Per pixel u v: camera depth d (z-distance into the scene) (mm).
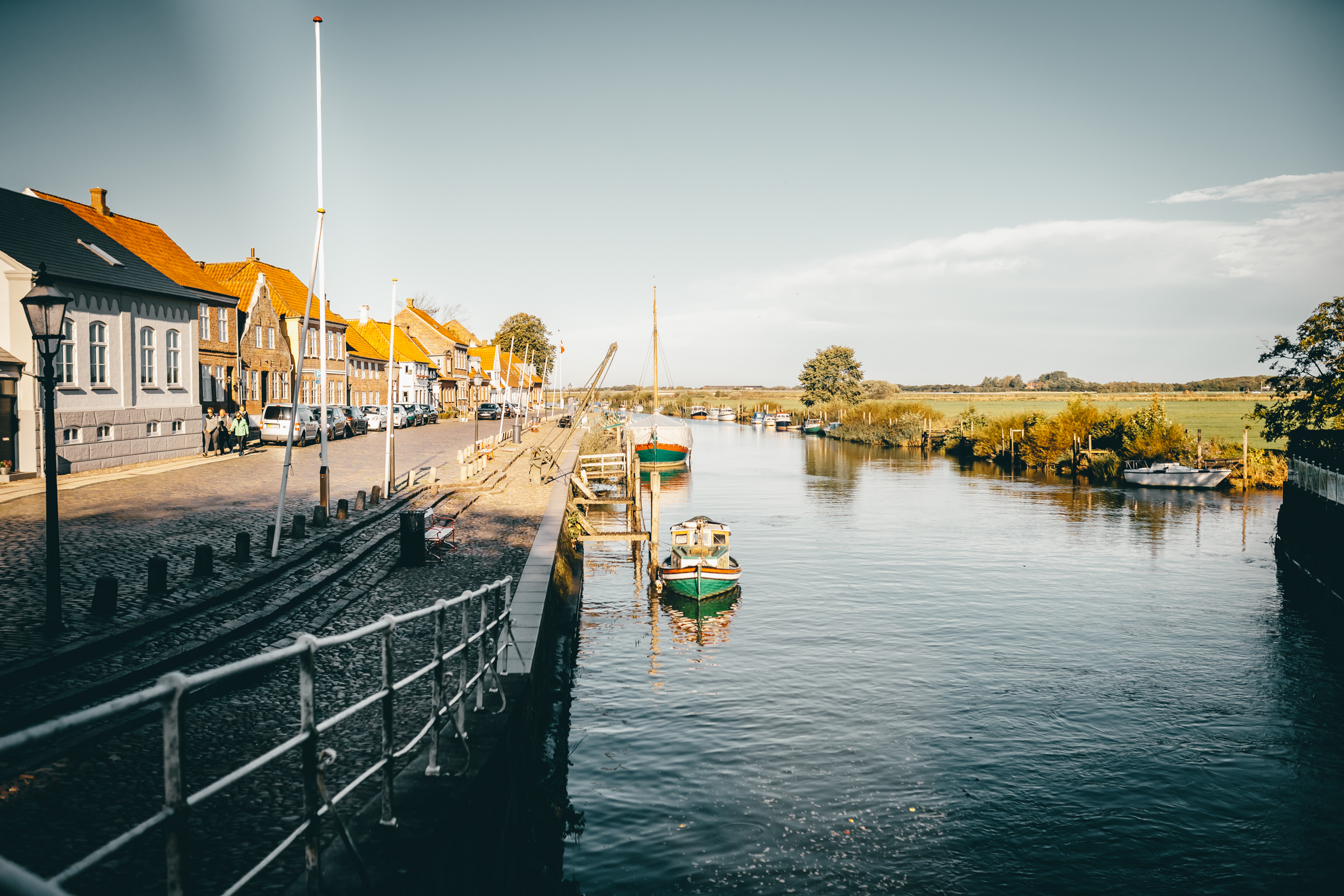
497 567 17578
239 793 7137
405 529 17500
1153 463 53688
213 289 43625
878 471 62094
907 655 19266
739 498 46062
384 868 5633
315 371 60000
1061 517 39562
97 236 32125
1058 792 12938
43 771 7359
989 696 16828
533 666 11750
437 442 50344
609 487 48125
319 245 19844
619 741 14641
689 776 13352
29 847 6043
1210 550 31562
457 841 6766
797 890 10453
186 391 34438
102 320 29047
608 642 20375
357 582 15781
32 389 25797
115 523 19297
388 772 6152
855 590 25422
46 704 8438
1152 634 20875
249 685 10031
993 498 46375
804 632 21141
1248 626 21688
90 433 28375
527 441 57906
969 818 12188
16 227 27188
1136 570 28203
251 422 43594
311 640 4961
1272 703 16500
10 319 25516
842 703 16391
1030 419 68062
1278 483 49688
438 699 7293
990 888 10602
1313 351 37281
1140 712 16031
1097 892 10594
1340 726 15398
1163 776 13508
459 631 12844
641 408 192875
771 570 28109
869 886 10578
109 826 6406
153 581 13172
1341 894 10656
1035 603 23906
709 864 10961
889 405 97750
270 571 15172
